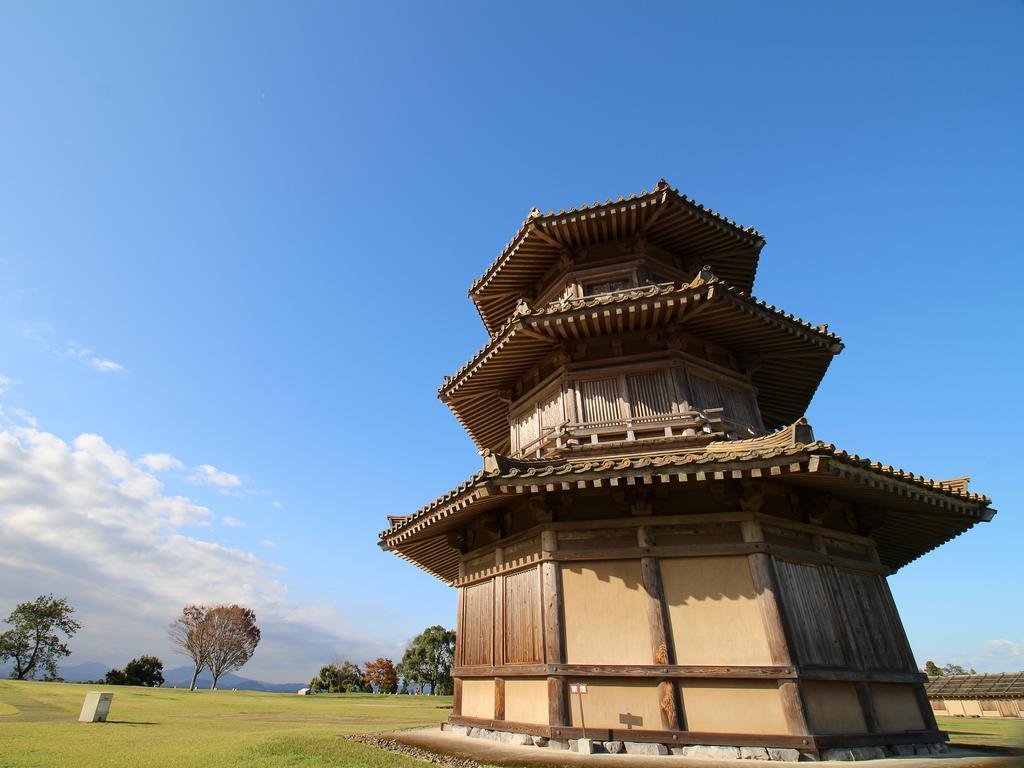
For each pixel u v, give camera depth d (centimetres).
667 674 1038
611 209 1570
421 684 7644
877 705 1123
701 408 1398
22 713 2391
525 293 1856
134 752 1196
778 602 1057
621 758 941
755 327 1436
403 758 1027
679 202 1559
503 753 998
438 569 2006
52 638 9219
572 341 1488
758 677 1003
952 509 1233
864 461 1035
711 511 1154
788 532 1184
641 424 1350
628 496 1180
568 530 1201
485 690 1300
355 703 4234
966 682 5669
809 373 1653
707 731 994
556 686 1078
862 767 897
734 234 1677
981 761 973
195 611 7619
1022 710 4928
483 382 1672
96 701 2148
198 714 2731
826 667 1056
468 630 1426
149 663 8056
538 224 1612
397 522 1490
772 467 1004
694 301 1316
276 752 1122
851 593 1221
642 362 1427
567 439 1371
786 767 879
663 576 1127
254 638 8106
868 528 1355
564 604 1146
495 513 1386
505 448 2083
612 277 1650
